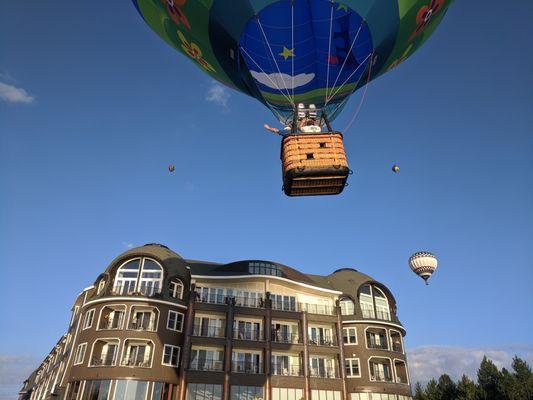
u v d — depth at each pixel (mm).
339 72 23641
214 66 23516
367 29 21812
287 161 16828
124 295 45625
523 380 71312
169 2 21000
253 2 21016
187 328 47594
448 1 20953
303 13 21562
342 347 53281
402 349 57094
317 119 19609
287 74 23703
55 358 67500
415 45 23109
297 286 56750
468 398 70188
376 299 60031
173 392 44156
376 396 51094
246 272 56844
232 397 46562
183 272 50438
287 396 48438
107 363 42688
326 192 17594
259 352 50781
